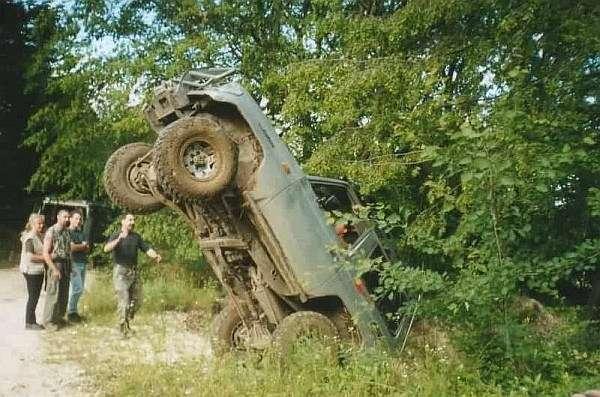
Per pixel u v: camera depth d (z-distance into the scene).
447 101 11.54
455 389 6.56
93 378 7.89
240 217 8.20
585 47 10.45
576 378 6.84
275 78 14.53
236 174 7.87
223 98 7.93
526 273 6.69
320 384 6.80
